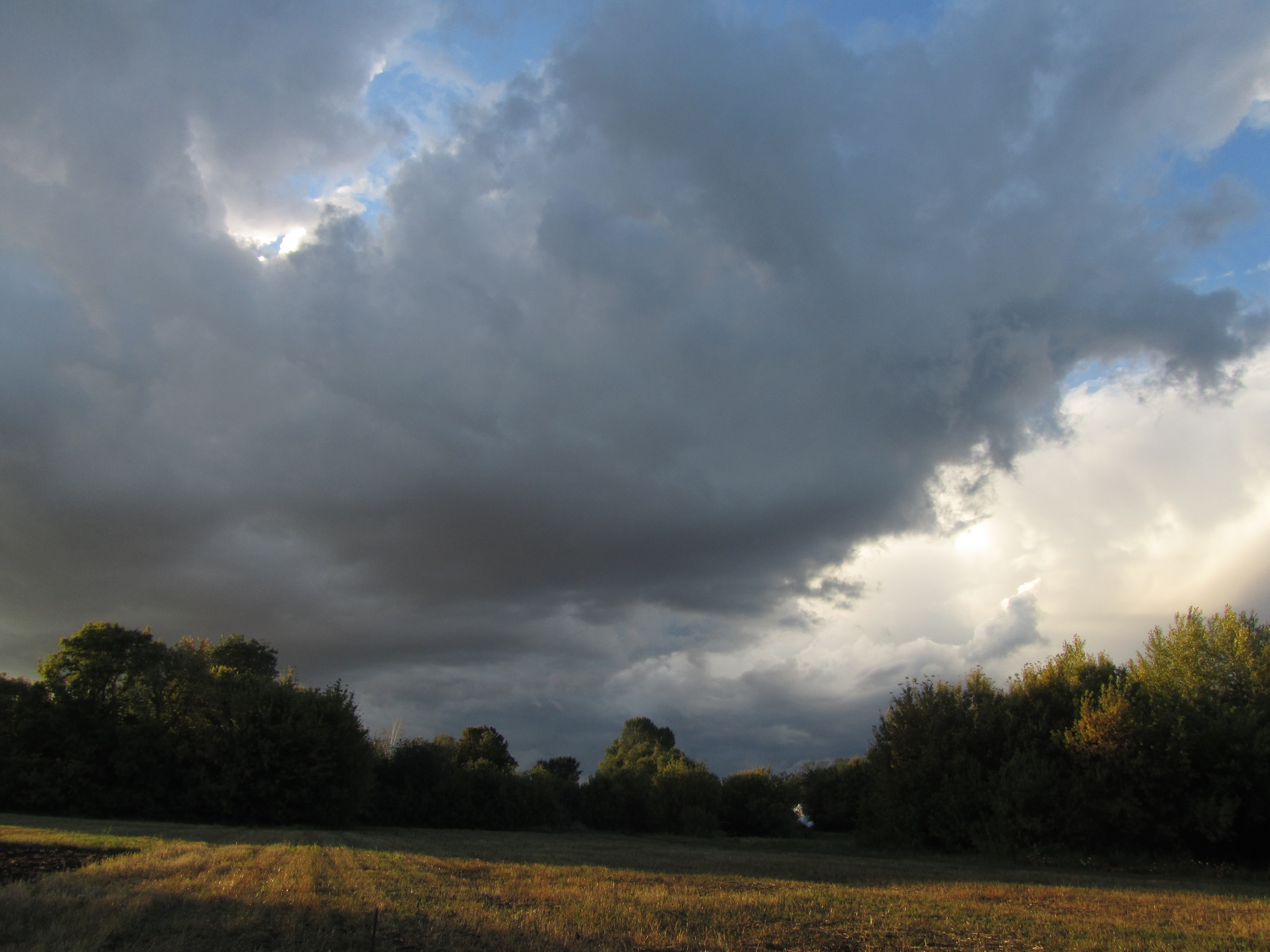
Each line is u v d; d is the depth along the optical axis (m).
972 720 41.66
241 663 75.00
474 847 31.05
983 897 17.75
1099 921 14.05
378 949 9.55
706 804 73.62
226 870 16.48
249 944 9.58
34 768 43.00
